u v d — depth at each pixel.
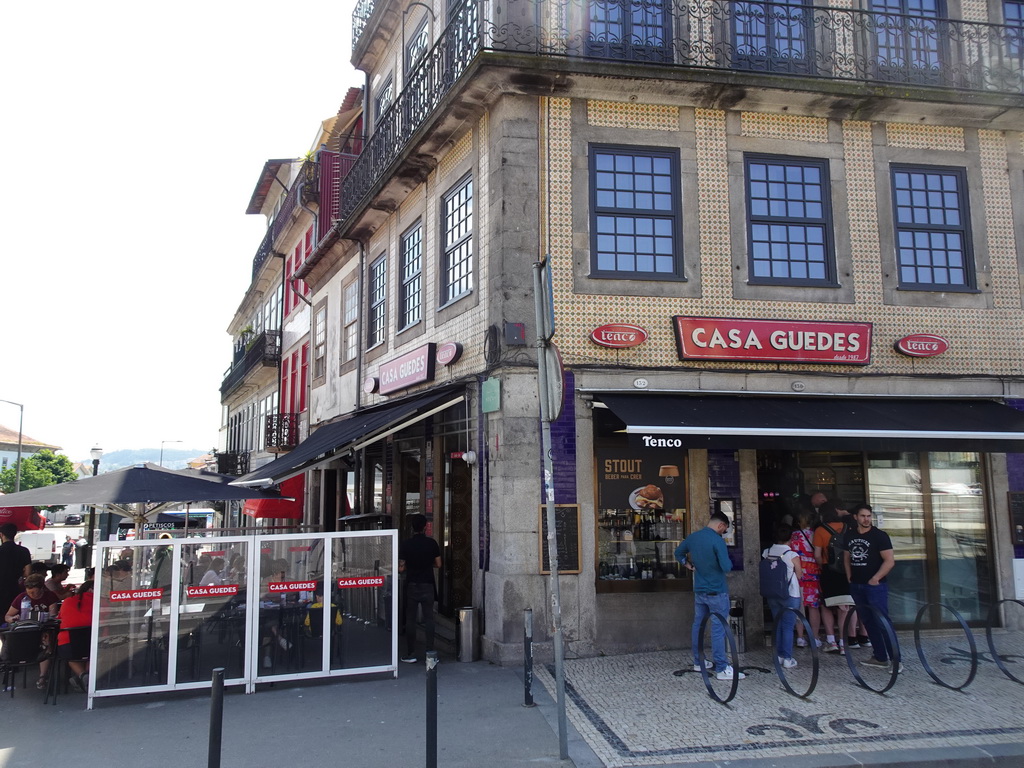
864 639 8.81
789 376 9.23
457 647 8.73
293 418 21.97
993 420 8.82
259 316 31.22
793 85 9.27
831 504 9.16
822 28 9.96
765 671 7.73
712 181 9.45
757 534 8.98
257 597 7.47
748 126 9.62
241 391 32.53
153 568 7.30
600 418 8.79
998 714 6.24
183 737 6.09
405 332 12.49
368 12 15.28
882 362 9.50
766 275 9.49
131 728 6.36
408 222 12.68
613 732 5.98
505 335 8.70
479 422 9.21
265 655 7.45
